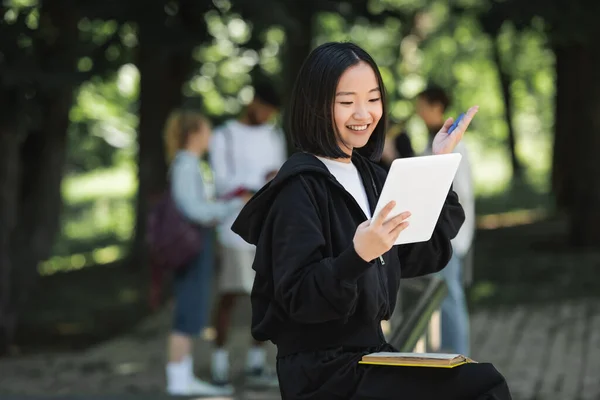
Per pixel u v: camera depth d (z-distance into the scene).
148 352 10.86
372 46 29.25
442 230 3.16
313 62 2.92
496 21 13.67
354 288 2.67
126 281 16.56
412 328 3.83
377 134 3.11
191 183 7.50
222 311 8.27
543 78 37.94
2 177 10.38
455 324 6.85
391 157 7.26
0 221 10.48
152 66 16.50
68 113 15.15
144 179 17.00
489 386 2.76
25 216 14.80
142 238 17.50
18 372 9.81
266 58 13.47
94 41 11.95
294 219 2.78
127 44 12.20
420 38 29.08
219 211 7.51
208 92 19.03
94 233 28.23
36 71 9.65
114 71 12.16
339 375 2.83
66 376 9.62
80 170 34.09
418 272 3.22
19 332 12.16
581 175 17.62
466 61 35.84
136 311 13.76
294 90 2.97
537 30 13.88
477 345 10.47
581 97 17.47
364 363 2.81
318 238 2.76
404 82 30.72
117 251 22.86
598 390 8.44
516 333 11.04
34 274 14.74
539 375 9.03
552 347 10.24
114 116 26.62
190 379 7.73
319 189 2.84
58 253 23.16
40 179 14.92
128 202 33.41
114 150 32.75
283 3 12.14
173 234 7.48
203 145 7.61
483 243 19.88
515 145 35.56
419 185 2.68
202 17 11.98
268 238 2.83
